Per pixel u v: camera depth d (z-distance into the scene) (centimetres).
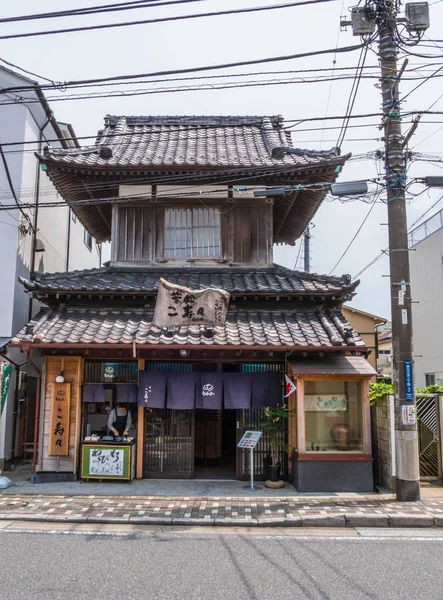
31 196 1510
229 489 1071
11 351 1338
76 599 524
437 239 2277
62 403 1136
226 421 1483
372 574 608
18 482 1130
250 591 552
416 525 845
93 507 917
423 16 967
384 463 1112
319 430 1105
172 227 1378
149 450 1175
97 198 1441
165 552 686
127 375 1179
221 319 1118
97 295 1208
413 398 984
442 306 2214
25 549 693
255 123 1655
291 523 841
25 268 1466
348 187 1026
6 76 1420
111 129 1600
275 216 1609
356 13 974
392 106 1012
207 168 1277
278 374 1146
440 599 534
